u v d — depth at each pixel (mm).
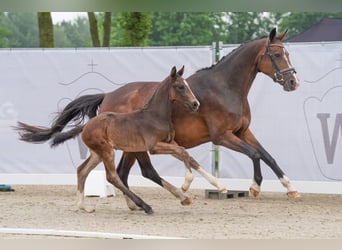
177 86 11141
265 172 13812
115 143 11289
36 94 14695
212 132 11633
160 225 10547
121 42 25641
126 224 10656
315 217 11445
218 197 14141
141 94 12078
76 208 12258
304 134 13734
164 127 11234
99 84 14516
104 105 12359
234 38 54344
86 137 11453
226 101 11602
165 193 15172
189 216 11516
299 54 13711
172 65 14227
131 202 12164
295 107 13742
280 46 11664
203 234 9711
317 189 13633
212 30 53688
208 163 14117
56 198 14258
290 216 11555
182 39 51469
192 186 14172
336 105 13609
